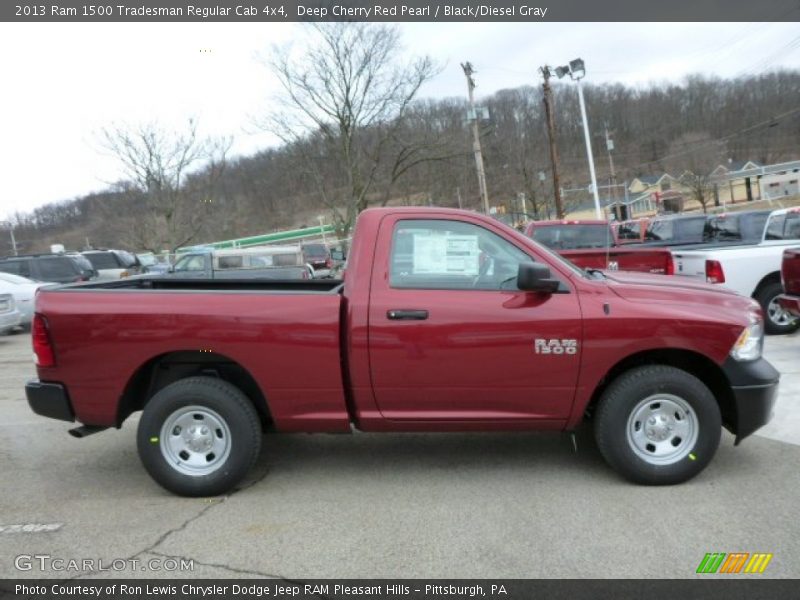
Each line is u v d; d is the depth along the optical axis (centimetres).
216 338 391
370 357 390
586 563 309
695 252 854
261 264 1653
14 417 623
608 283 403
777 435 480
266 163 4212
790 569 298
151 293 401
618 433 391
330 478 431
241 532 354
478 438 505
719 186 6388
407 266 399
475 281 398
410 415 400
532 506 374
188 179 3444
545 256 397
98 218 4203
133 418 603
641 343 382
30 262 1625
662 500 375
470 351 387
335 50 2523
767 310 851
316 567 314
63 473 457
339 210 3566
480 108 2817
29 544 345
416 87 2611
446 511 372
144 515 380
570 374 387
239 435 397
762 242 895
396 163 2762
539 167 4225
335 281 532
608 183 7112
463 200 3981
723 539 326
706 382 422
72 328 398
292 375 394
